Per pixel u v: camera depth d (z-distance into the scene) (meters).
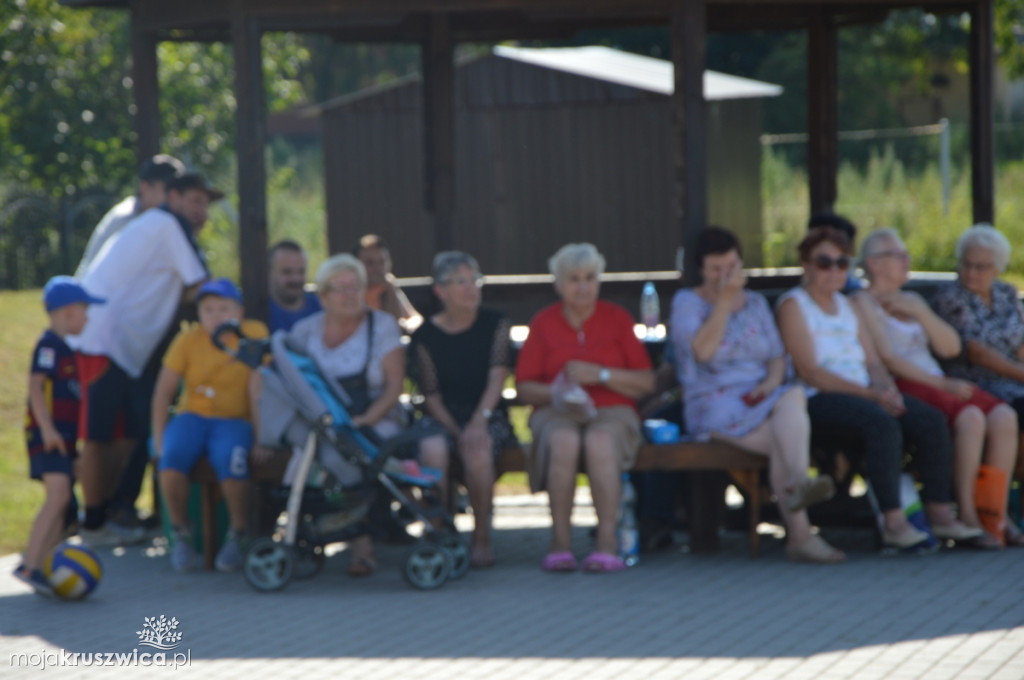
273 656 15.67
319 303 23.52
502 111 52.72
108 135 53.50
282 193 79.25
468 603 18.06
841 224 22.06
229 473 20.36
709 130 51.31
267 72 60.38
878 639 15.63
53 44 52.03
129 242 22.89
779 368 20.78
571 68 52.47
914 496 20.28
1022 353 22.25
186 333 21.27
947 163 62.19
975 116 24.03
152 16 24.16
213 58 58.88
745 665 14.77
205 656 15.74
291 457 20.56
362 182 53.59
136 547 23.02
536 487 20.17
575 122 52.47
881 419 19.86
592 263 20.11
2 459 32.62
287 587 19.41
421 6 22.11
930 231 59.81
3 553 23.30
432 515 19.33
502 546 22.17
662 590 18.50
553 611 17.48
